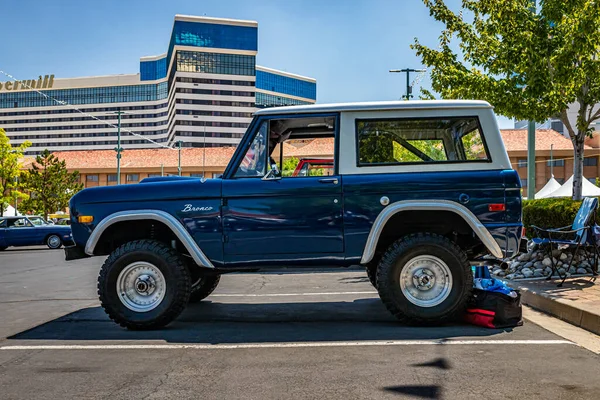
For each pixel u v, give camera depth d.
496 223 5.32
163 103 181.25
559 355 4.36
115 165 66.75
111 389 3.67
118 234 6.00
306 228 5.48
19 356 4.59
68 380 3.89
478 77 10.56
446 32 11.80
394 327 5.46
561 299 6.02
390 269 5.34
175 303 5.46
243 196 5.54
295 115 5.70
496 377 3.80
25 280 11.07
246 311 6.59
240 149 5.69
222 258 5.55
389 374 3.89
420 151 5.60
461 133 5.57
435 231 5.80
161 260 5.48
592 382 3.69
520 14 9.91
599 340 4.88
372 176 5.48
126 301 5.54
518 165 56.44
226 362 4.29
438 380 3.75
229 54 141.38
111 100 187.88
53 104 193.00
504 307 5.34
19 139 196.00
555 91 9.41
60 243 24.11
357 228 5.43
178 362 4.31
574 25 8.99
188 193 5.58
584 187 26.22
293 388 3.63
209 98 140.12
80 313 6.74
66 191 48.44
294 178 5.55
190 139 138.88
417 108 5.60
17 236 23.59
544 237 7.63
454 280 5.31
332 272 11.02
